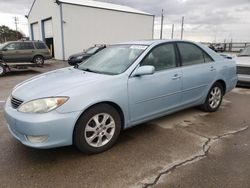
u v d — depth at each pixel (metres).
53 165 2.86
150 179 2.58
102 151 3.19
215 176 2.63
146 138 3.64
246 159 2.99
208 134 3.79
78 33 23.17
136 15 27.53
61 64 18.16
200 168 2.79
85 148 3.03
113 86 3.14
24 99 2.88
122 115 3.34
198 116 4.66
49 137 2.73
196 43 4.53
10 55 14.74
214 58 4.79
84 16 23.23
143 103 3.51
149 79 3.53
